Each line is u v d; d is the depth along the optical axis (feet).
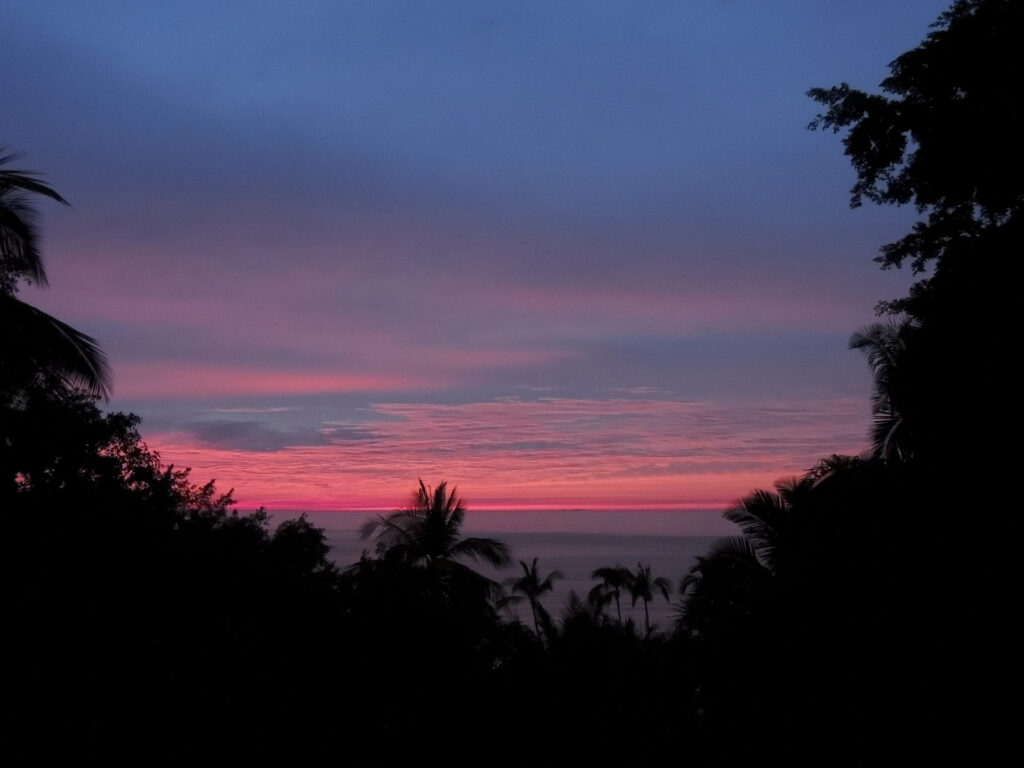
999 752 37.52
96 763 35.45
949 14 50.11
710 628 51.85
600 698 55.77
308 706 44.65
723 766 49.55
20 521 38.52
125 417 47.83
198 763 38.60
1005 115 47.50
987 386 42.78
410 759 50.83
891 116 51.60
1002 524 39.37
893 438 56.90
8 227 43.01
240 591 44.70
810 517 48.03
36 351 43.11
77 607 37.11
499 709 55.21
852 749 42.16
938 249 51.67
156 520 43.52
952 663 39.14
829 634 43.88
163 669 39.09
